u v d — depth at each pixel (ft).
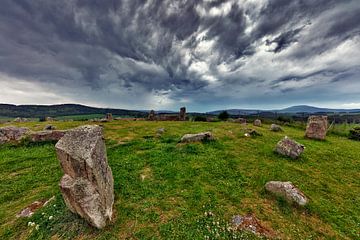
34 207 34.37
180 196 35.65
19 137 75.05
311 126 87.76
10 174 49.08
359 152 69.72
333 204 36.06
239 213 31.63
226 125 115.34
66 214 30.45
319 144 76.95
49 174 48.29
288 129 126.72
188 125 115.03
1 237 28.25
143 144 69.21
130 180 41.39
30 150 66.33
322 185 42.83
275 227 29.14
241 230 28.19
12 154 62.69
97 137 30.91
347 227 30.40
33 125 118.83
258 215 31.37
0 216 32.96
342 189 41.86
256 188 39.40
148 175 43.93
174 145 66.33
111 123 124.57
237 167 48.88
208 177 43.09
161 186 38.91
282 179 43.88
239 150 61.77
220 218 30.42
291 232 28.40
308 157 58.90
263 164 51.06
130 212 31.32
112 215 30.50
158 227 28.25
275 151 59.93
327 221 31.27
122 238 26.50
